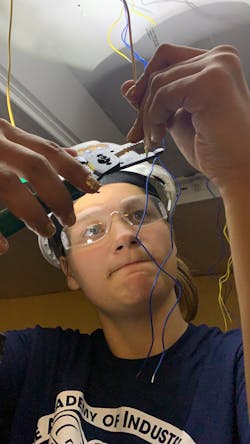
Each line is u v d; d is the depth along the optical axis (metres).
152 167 0.81
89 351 0.81
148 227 0.77
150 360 0.75
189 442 0.61
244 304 0.50
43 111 0.92
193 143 0.54
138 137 0.55
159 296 0.74
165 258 0.76
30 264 1.82
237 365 0.67
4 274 1.94
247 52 0.92
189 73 0.49
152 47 0.89
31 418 0.71
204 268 1.80
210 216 1.41
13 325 2.30
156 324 0.76
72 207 0.44
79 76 0.97
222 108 0.47
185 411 0.66
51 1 0.78
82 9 0.80
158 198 0.87
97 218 0.79
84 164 0.58
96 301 0.77
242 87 0.48
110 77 0.97
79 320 2.20
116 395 0.71
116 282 0.73
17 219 0.52
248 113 0.48
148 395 0.70
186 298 0.96
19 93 0.86
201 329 0.80
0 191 0.43
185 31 0.87
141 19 0.83
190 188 1.30
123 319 0.76
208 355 0.73
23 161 0.43
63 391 0.72
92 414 0.70
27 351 0.83
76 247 0.79
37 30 0.84
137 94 0.54
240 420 0.60
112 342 0.80
